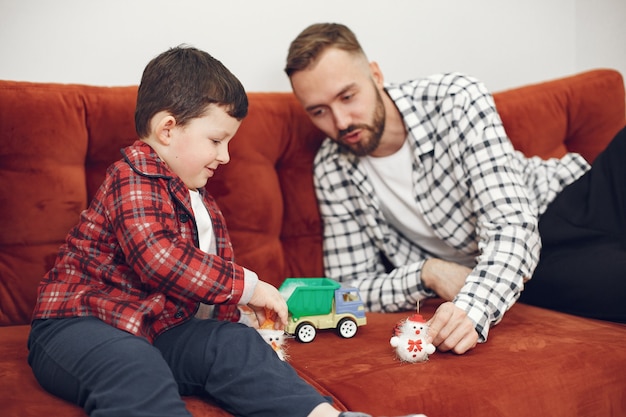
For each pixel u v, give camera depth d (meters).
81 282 1.01
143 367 0.84
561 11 2.28
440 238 1.49
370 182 1.51
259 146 1.47
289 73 1.37
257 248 1.46
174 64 1.05
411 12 1.97
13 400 0.90
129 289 1.00
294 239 1.56
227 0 1.68
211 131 1.05
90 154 1.34
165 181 1.02
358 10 1.88
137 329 0.93
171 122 1.03
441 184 1.43
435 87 1.43
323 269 1.58
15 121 1.26
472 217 1.42
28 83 1.30
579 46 2.34
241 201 1.43
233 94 1.06
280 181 1.54
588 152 1.85
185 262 0.94
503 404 0.96
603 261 1.27
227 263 0.99
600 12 2.34
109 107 1.34
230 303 0.99
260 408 0.87
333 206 1.53
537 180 1.59
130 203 0.96
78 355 0.88
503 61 2.18
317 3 1.81
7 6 1.45
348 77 1.32
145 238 0.94
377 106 1.38
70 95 1.32
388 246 1.54
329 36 1.35
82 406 0.88
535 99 1.78
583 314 1.30
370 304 1.42
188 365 0.95
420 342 1.04
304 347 1.15
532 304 1.43
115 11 1.56
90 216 1.04
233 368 0.90
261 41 1.74
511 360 1.04
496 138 1.34
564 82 1.86
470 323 1.10
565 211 1.42
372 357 1.07
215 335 0.95
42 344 0.95
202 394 0.97
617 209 1.34
